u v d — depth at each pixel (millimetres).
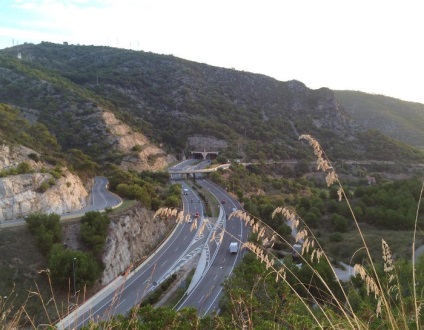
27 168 44719
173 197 53688
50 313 26172
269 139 125688
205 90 148500
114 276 35844
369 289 4480
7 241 33500
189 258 40531
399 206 47906
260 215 45875
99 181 63438
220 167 87250
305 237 4598
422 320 5098
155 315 12289
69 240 35938
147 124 114750
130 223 42438
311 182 93938
